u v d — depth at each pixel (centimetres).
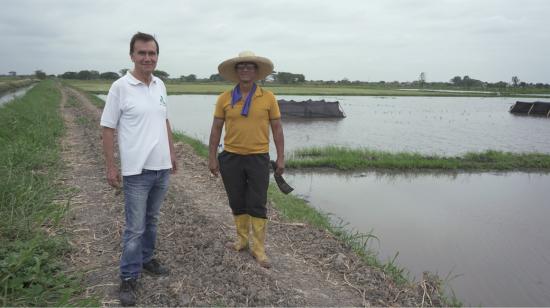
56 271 433
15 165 822
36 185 698
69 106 2777
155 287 416
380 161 1457
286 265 513
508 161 1531
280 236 617
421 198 1080
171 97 6088
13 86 5231
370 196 1091
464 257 708
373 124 2862
